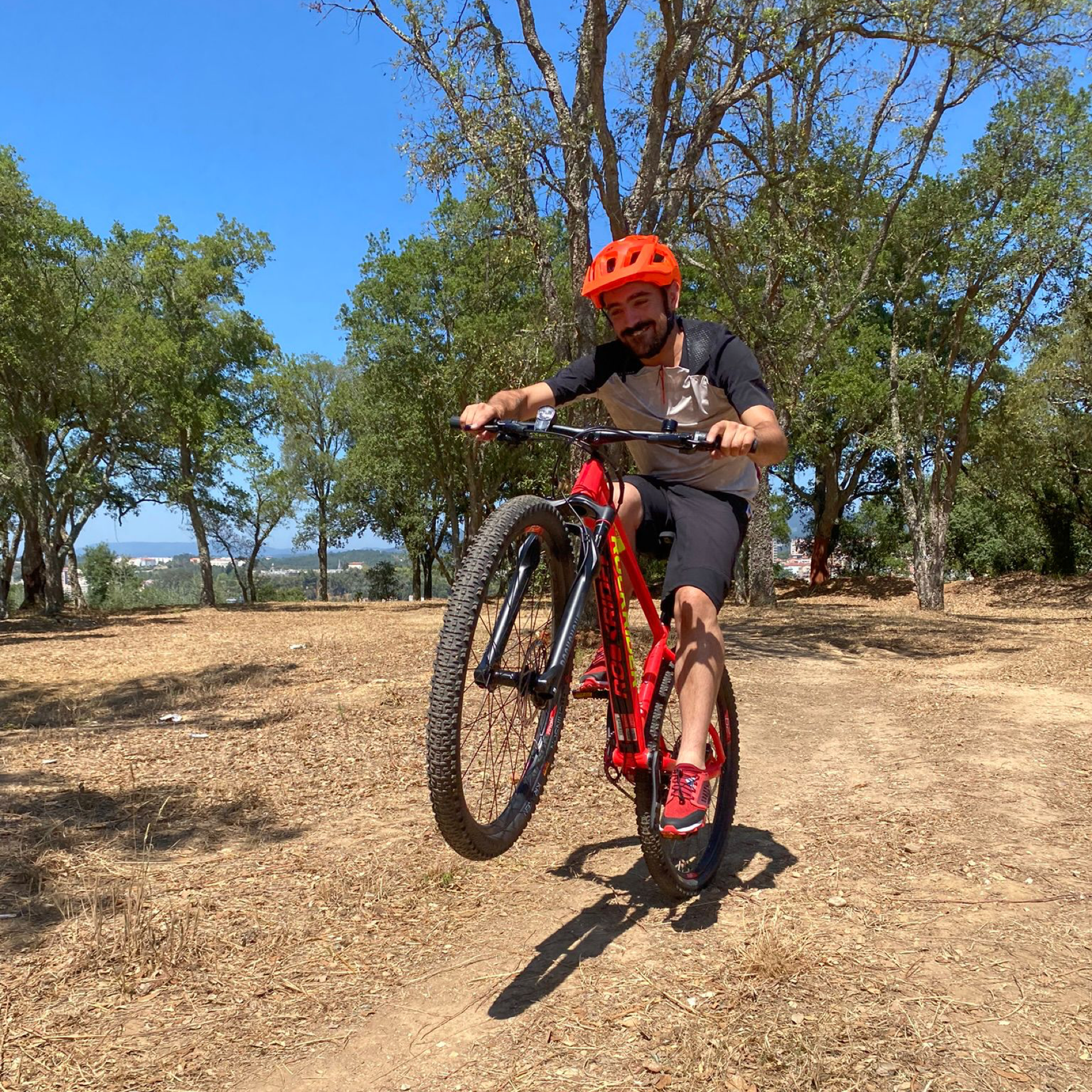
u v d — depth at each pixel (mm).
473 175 10711
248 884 3518
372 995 2641
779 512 36906
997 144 19031
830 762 5633
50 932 3043
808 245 13195
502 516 2514
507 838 2678
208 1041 2398
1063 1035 2332
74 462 28234
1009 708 7473
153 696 9422
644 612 3215
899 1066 2186
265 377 32156
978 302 19625
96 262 24391
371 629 18406
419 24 9844
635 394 3164
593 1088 2148
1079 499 29234
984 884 3406
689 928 3055
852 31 11578
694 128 11305
